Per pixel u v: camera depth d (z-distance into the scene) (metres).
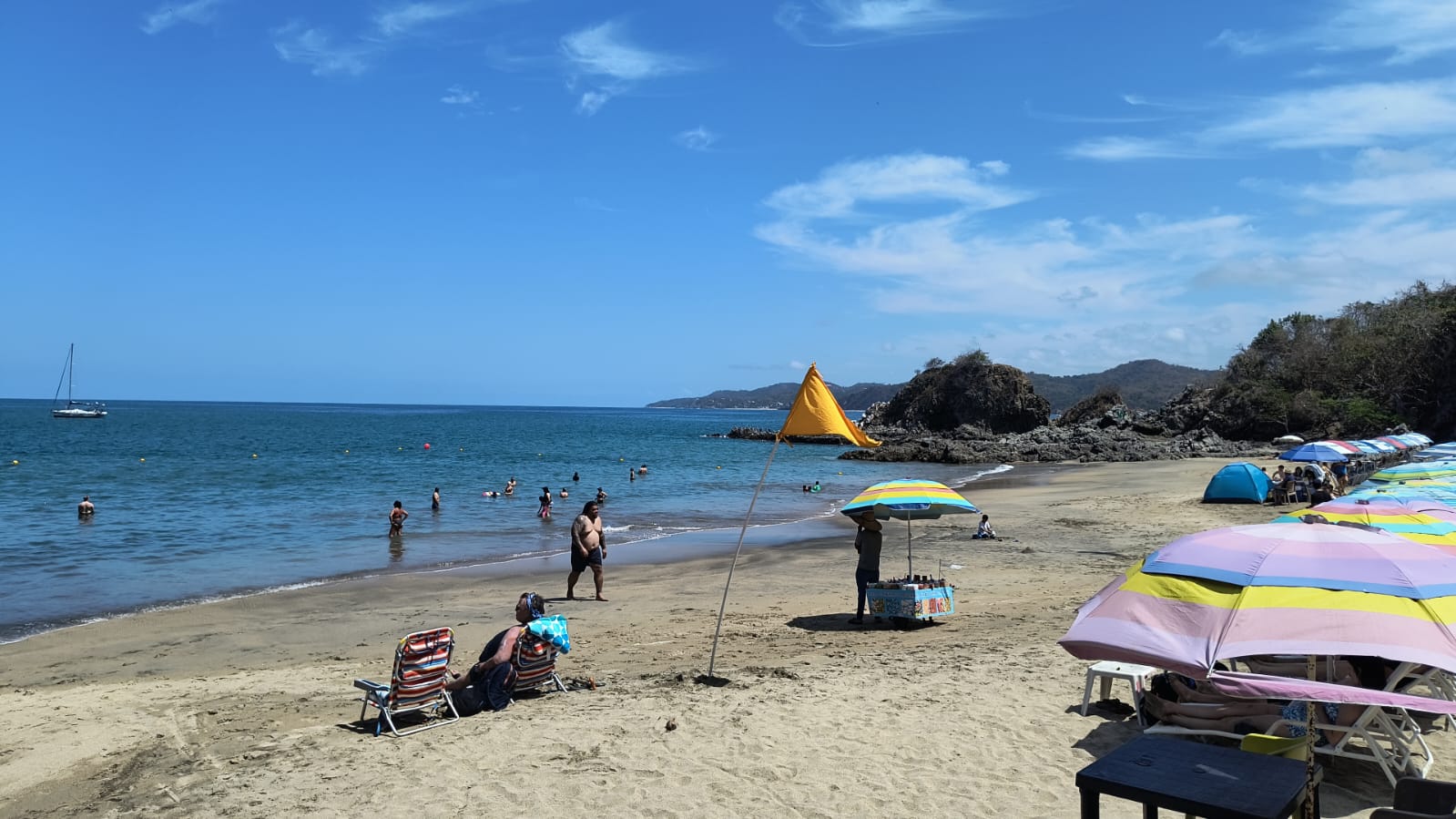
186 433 94.44
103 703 9.23
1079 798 6.15
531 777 6.73
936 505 12.00
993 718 7.86
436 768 6.98
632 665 10.59
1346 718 6.48
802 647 11.38
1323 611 4.72
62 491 35.34
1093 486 39.69
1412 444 37.00
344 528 25.73
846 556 20.78
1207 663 4.62
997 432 95.38
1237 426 75.88
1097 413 95.94
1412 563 5.02
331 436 91.81
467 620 13.84
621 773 6.78
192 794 6.62
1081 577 16.66
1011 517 27.62
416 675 8.16
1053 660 9.94
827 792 6.36
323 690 9.79
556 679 9.27
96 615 14.34
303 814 6.17
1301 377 76.94
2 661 11.42
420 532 25.30
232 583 17.34
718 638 12.11
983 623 12.53
